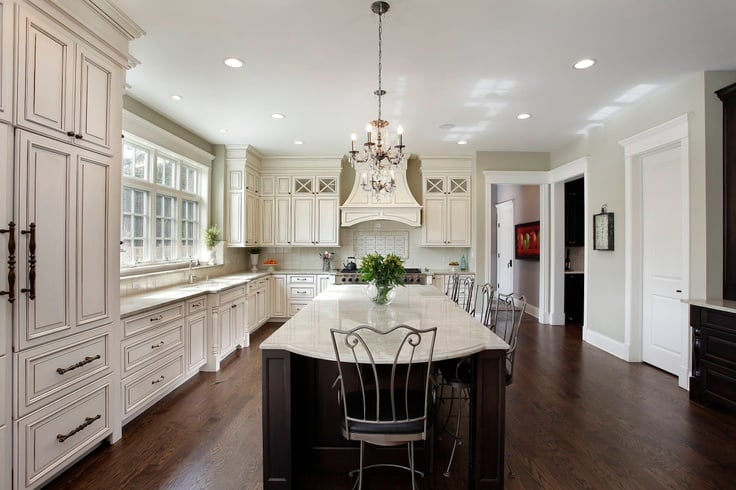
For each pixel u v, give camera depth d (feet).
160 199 13.35
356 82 10.62
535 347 14.85
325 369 6.98
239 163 17.28
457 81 10.58
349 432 5.50
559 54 9.11
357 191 19.20
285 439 6.07
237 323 14.24
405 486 6.54
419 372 6.94
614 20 7.71
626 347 13.14
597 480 6.56
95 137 7.13
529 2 7.12
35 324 5.88
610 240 13.98
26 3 5.68
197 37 8.34
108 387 7.49
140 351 8.65
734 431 8.26
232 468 6.83
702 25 7.89
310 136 15.92
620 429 8.37
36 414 5.90
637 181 12.87
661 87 11.07
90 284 7.02
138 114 11.89
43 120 5.99
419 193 20.47
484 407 6.03
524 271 22.93
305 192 19.48
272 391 6.04
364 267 9.18
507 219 26.04
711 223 10.04
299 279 18.98
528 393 10.36
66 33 6.41
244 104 12.24
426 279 18.61
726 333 8.88
